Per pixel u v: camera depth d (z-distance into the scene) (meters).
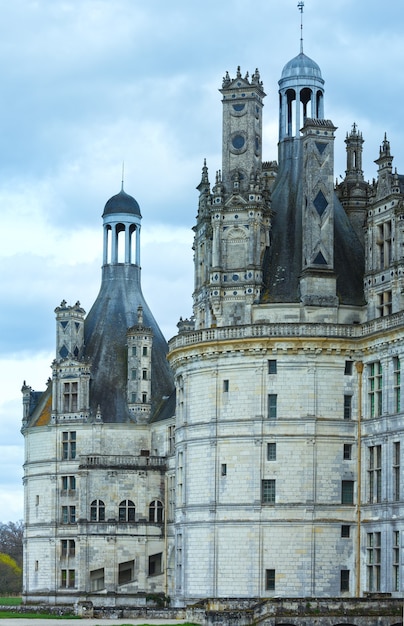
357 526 107.69
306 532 107.88
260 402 109.88
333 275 112.19
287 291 113.00
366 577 106.56
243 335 110.56
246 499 109.44
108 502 143.88
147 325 152.62
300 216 116.62
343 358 109.94
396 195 107.75
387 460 104.50
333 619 89.88
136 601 141.00
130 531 143.00
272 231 116.31
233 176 115.12
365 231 112.81
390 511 103.31
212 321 113.75
